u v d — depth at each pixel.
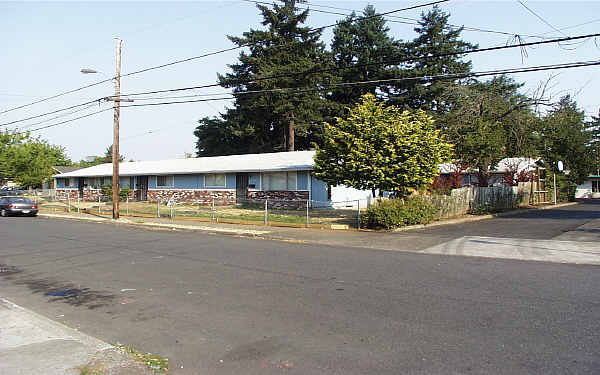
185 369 4.56
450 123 27.31
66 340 5.27
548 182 32.72
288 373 4.40
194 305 6.96
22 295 7.87
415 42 45.19
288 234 16.55
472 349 4.90
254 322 6.04
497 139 24.95
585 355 4.69
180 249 13.23
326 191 26.67
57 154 67.25
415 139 17.27
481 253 11.79
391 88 46.91
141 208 31.36
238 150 52.94
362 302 6.91
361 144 17.38
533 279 8.48
